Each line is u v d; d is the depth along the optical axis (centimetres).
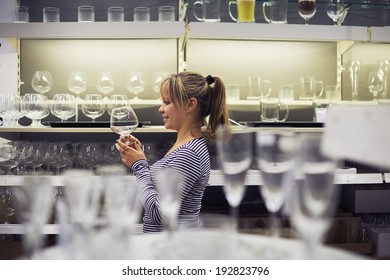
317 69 308
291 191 98
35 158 250
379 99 286
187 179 176
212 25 250
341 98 306
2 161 245
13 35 250
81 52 298
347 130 98
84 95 298
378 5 274
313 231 90
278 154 100
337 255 96
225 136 108
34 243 89
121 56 299
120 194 93
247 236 106
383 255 232
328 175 88
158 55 300
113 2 302
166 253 94
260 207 263
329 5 267
